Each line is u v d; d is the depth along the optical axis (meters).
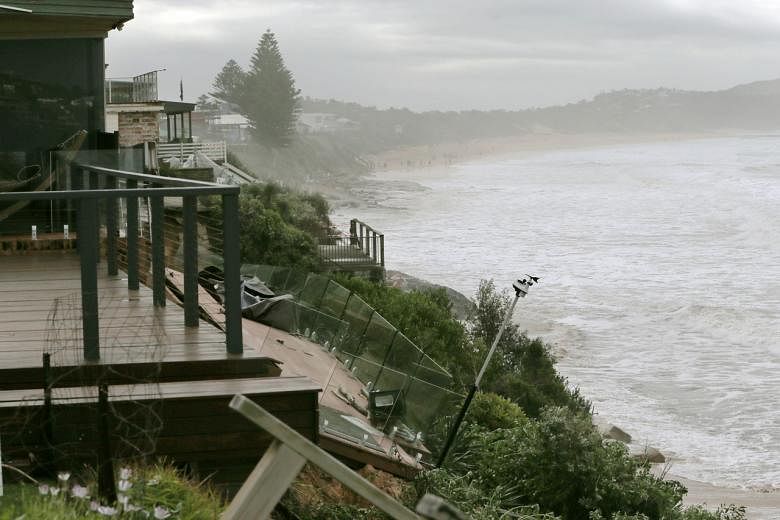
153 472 6.07
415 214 129.00
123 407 6.48
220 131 172.25
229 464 6.89
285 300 16.55
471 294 64.69
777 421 35.00
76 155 11.87
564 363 44.78
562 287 65.94
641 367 43.97
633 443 32.19
